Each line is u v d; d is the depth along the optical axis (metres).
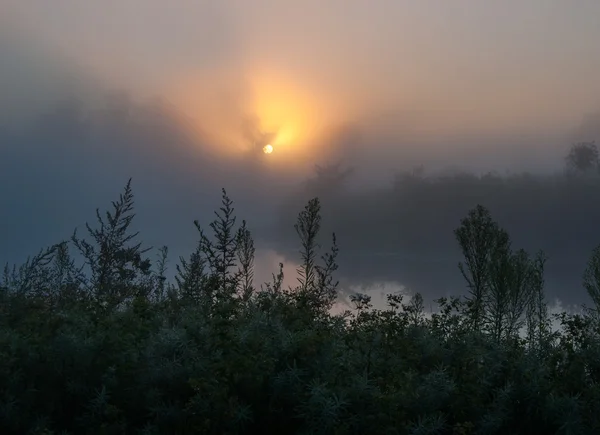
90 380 3.32
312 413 3.04
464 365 3.69
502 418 3.36
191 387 3.21
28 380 3.28
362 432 3.04
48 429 3.11
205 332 3.70
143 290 5.77
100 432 3.01
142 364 3.33
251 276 5.87
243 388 3.18
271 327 3.76
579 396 3.46
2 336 3.48
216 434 3.02
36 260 5.44
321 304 4.89
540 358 4.02
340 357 3.44
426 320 4.61
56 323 3.65
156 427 3.08
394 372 3.48
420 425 3.02
